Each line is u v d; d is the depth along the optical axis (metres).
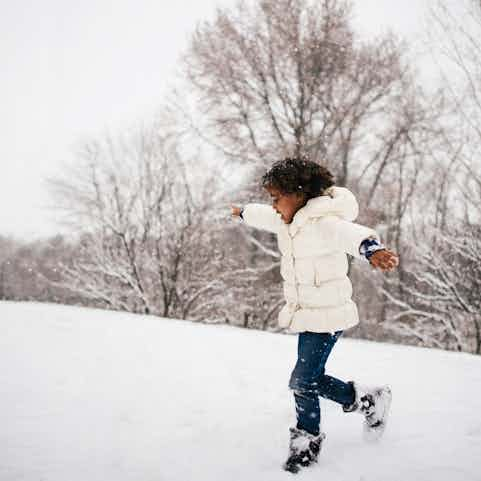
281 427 2.56
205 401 3.00
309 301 2.19
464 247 11.94
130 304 18.31
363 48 15.84
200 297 17.95
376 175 17.48
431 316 13.73
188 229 17.64
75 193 18.66
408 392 3.39
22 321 5.77
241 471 1.99
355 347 5.63
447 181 13.09
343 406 2.35
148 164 18.78
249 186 16.08
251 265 18.36
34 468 1.93
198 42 16.19
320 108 16.42
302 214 2.17
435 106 12.48
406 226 14.89
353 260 15.10
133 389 3.16
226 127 16.48
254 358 4.48
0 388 3.01
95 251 18.41
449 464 2.08
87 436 2.32
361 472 1.99
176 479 1.90
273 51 16.31
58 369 3.55
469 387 3.60
